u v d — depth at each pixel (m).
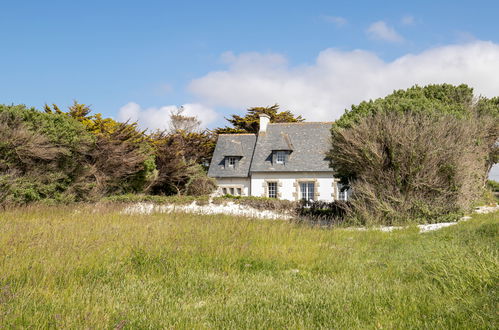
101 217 12.26
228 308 4.63
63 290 5.04
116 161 23.72
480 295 4.57
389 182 14.37
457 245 7.63
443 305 4.45
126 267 6.27
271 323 4.16
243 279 5.98
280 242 8.92
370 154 14.26
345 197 28.31
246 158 31.42
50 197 19.41
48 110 28.67
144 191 27.00
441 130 14.12
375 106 16.53
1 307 4.23
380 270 6.37
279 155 29.95
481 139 17.28
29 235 7.81
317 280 5.85
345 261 7.09
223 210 21.14
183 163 29.50
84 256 6.52
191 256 7.11
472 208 16.03
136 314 4.39
